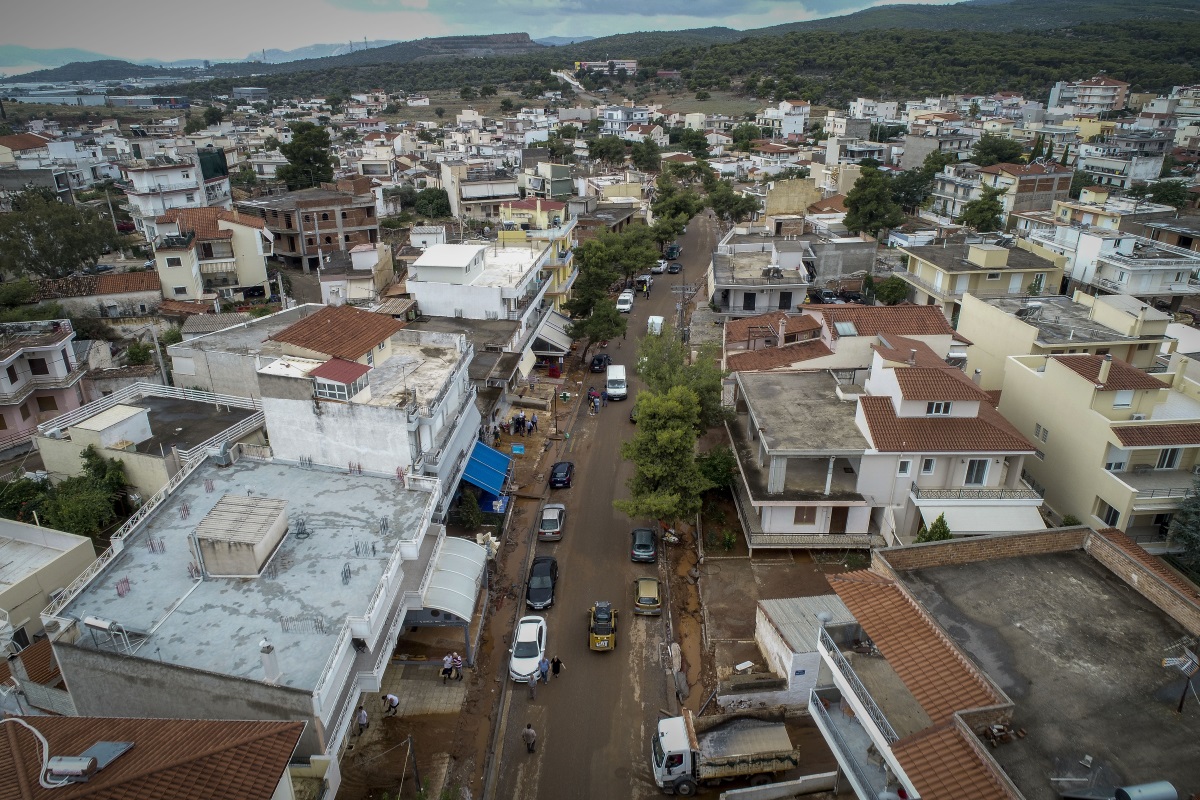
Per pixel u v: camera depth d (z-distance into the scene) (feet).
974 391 138.31
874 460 136.46
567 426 203.00
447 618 118.83
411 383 144.56
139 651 87.76
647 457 145.18
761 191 460.14
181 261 253.65
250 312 253.44
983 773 61.77
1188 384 162.50
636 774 102.53
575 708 113.29
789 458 150.51
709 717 102.78
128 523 109.50
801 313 223.10
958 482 139.54
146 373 186.29
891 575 84.28
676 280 345.92
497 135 631.97
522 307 221.46
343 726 87.76
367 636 91.25
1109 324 198.80
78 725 72.28
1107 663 74.49
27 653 106.42
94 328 231.09
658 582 138.10
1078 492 150.00
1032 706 69.31
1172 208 354.95
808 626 113.39
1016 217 361.51
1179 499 135.33
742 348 199.62
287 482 123.85
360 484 123.65
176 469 134.72
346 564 103.60
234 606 95.71
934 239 308.81
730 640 124.67
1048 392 159.33
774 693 109.09
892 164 521.24
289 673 85.40
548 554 149.79
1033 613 81.46
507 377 182.39
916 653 74.33
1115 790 59.47
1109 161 463.01
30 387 170.19
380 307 206.28
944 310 252.01
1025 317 203.82
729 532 150.92
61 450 141.08
